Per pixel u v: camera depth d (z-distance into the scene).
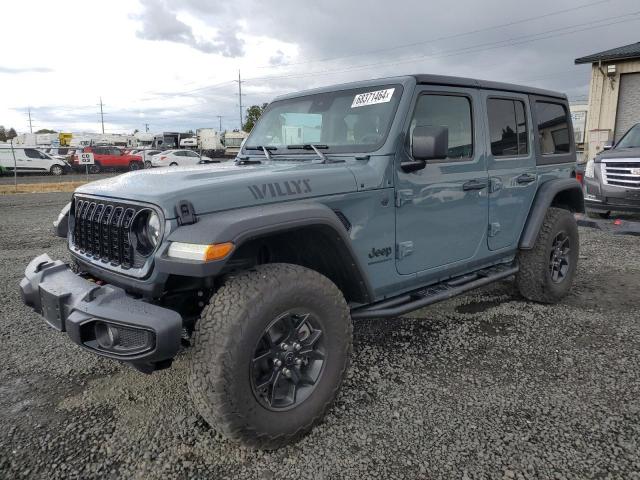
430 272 3.46
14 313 4.45
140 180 2.75
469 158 3.68
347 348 2.70
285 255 2.93
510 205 4.10
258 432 2.35
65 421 2.76
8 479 2.29
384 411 2.80
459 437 2.55
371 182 2.96
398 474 2.28
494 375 3.21
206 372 2.23
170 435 2.62
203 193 2.36
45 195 16.73
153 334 2.17
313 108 3.61
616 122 15.58
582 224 8.69
